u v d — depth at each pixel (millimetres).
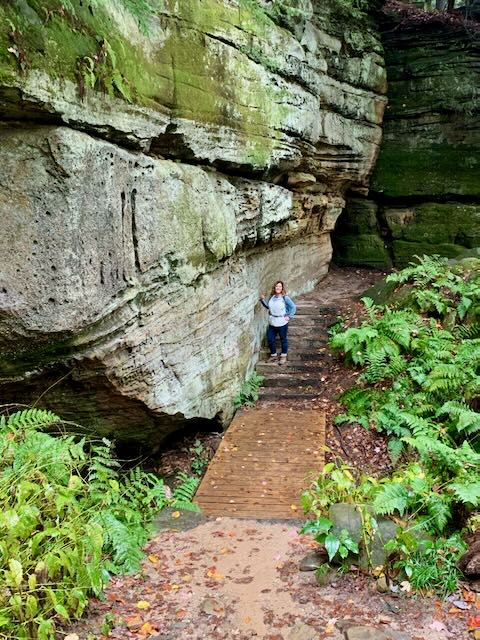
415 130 15906
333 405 9461
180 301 6980
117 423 6605
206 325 7902
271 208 10180
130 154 5688
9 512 3439
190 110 6820
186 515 5547
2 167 4430
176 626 3717
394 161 16094
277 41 9398
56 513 4012
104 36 5062
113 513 5055
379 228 16641
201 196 7312
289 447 7809
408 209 16250
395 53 15789
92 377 5668
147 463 7867
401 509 4625
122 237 5543
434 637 3551
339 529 4414
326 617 3793
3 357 4867
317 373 10555
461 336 9891
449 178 15727
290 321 12336
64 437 4977
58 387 5641
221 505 6156
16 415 4789
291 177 11438
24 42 4125
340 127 13680
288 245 12859
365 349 10102
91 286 5062
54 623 3508
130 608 3904
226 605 3959
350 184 15523
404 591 3996
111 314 5516
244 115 8352
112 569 4227
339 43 13508
